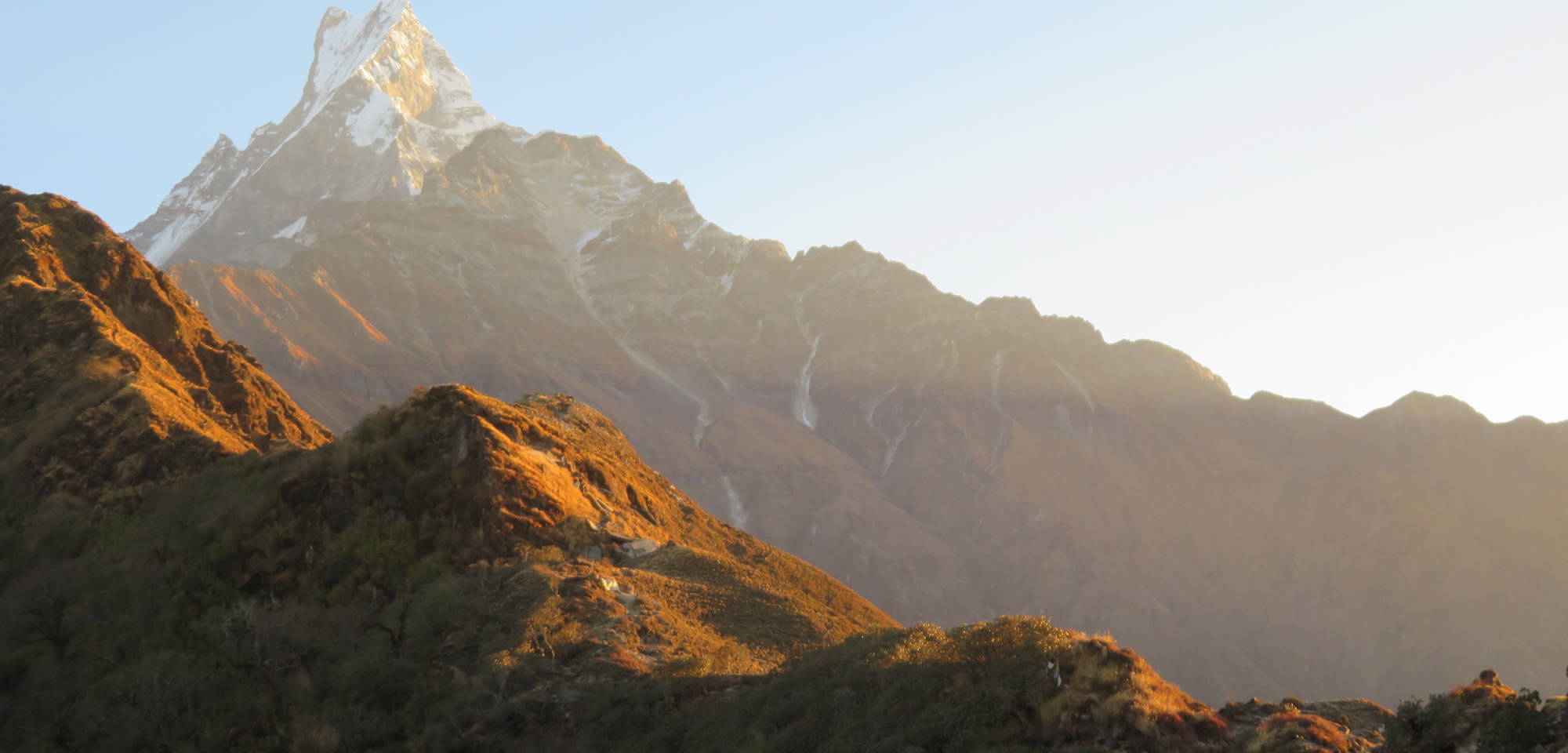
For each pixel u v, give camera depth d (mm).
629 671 52906
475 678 54094
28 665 63219
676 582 70438
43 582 68312
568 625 58594
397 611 63094
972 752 32031
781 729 40188
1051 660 34031
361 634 61812
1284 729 30328
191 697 57250
